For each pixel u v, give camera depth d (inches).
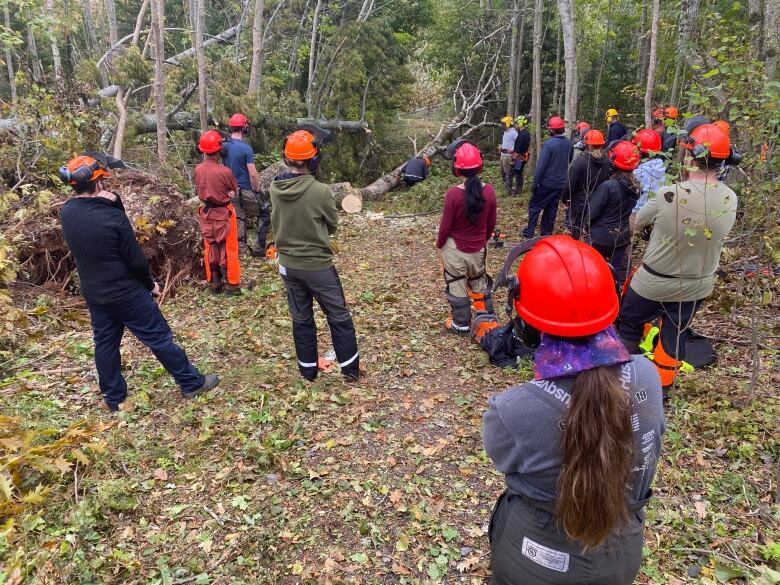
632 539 63.1
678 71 354.6
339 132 514.3
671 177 140.2
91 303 154.9
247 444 148.3
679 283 144.6
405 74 552.1
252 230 340.5
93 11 845.2
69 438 136.8
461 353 201.8
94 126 343.3
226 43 555.5
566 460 56.2
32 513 123.3
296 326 173.6
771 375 169.6
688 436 145.9
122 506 126.4
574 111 372.5
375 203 455.8
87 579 107.9
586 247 61.6
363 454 147.4
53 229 249.6
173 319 230.5
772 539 114.0
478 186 191.0
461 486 134.9
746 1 345.7
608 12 540.4
